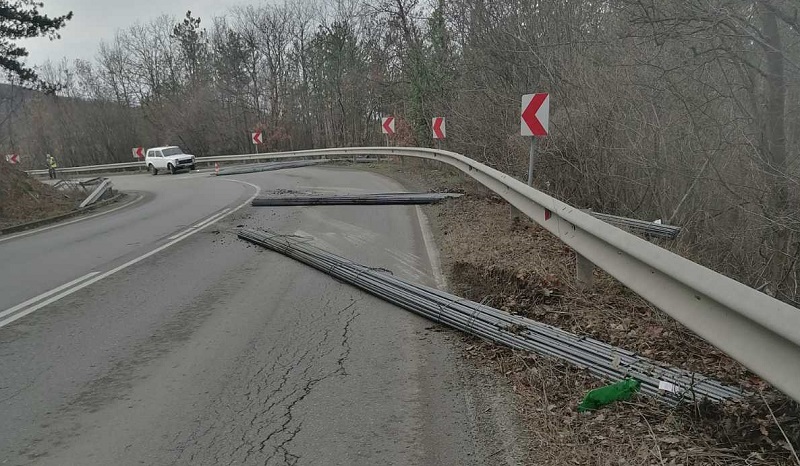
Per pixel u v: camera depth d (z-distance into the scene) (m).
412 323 5.33
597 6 12.70
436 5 22.20
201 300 6.34
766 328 2.55
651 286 3.81
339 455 3.24
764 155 7.66
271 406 3.84
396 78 29.55
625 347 4.46
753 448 2.94
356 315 5.62
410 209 12.35
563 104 12.01
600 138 10.41
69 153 60.62
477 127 16.17
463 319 5.07
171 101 53.88
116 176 39.62
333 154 29.95
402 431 3.47
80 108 60.62
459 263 7.15
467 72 18.27
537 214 7.05
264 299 6.27
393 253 8.21
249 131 49.06
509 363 4.30
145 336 5.27
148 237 10.82
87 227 13.20
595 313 5.12
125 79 61.47
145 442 3.46
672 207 9.47
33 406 3.98
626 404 3.52
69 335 5.38
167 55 59.78
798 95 7.57
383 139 35.59
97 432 3.59
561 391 3.80
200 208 15.02
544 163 12.23
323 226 10.69
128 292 6.80
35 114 60.97
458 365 4.36
